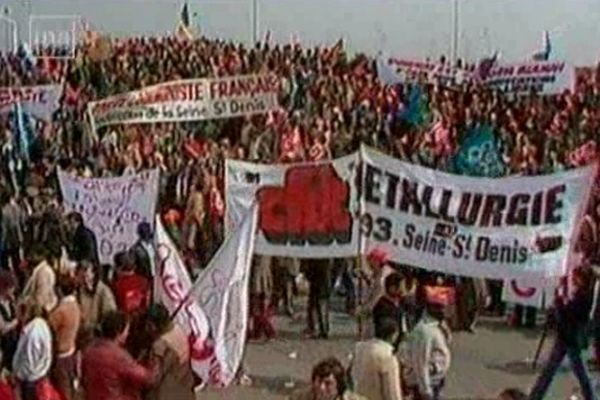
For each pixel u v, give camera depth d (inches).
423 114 1881.2
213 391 855.1
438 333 682.8
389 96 2034.9
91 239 952.9
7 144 1593.3
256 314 1008.2
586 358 900.0
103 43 2699.3
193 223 1103.6
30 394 692.1
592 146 1373.0
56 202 1096.2
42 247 919.7
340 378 561.6
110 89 2426.2
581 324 775.1
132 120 1539.1
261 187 905.5
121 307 768.9
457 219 786.8
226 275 713.6
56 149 1692.9
